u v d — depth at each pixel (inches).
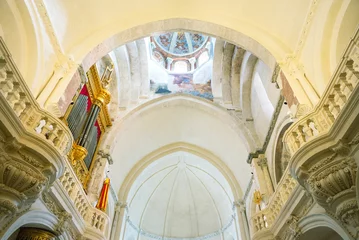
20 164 174.9
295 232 277.9
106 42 324.8
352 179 171.9
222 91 589.9
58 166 200.5
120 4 336.5
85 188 419.5
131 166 622.2
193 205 728.3
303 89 263.9
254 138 510.6
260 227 370.9
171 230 714.8
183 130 649.0
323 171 184.9
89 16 319.6
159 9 358.6
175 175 719.7
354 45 178.9
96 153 477.4
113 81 561.0
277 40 320.2
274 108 448.1
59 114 246.7
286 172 320.8
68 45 302.5
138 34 350.9
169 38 721.6
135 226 662.5
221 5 354.0
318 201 193.2
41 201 239.9
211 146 642.8
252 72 537.3
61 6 285.0
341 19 237.0
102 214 367.6
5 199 166.1
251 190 523.8
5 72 179.6
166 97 596.7
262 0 322.0
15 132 177.3
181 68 705.0
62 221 269.1
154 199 716.7
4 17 227.0
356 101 158.9
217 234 683.4
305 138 222.8
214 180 684.1
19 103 193.3
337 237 270.1
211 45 649.0
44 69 258.2
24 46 242.4
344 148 178.4
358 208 168.9
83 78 303.1
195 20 353.7
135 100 590.2
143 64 593.9
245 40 335.9
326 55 253.1
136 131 597.3
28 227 260.5
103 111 500.1
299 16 293.9
